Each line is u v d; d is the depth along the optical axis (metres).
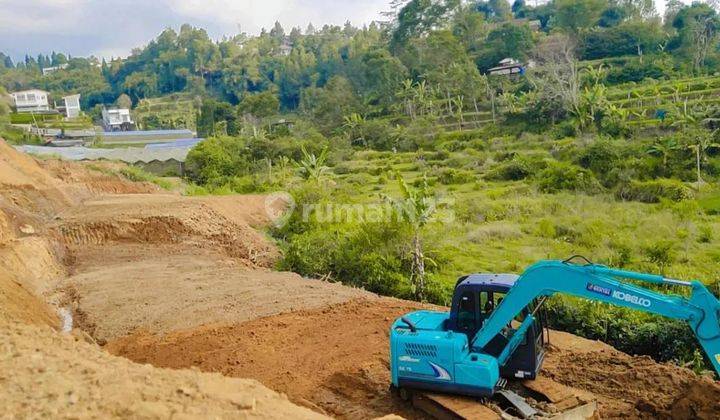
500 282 9.77
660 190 37.78
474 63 92.81
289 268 25.50
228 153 61.59
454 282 22.48
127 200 32.44
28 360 7.93
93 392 6.89
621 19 103.56
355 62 124.00
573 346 13.38
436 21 108.56
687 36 80.06
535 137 60.47
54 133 86.81
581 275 8.52
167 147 70.50
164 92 168.88
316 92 108.94
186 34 185.12
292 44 189.12
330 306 16.70
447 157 60.94
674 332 15.71
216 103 97.75
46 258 20.19
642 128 53.50
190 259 22.84
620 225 29.97
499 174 48.03
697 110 54.06
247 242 28.91
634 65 76.25
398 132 72.56
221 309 16.45
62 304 17.34
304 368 12.49
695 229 28.36
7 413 6.15
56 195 29.59
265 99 94.94
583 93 62.94
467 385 9.34
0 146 32.19
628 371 11.49
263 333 14.52
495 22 136.88
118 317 15.85
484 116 74.88
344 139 73.31
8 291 13.91
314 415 7.49
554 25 109.56
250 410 7.02
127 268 21.05
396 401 10.47
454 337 9.50
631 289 8.15
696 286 7.71
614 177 41.22
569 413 9.08
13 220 21.47
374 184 51.69
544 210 35.12
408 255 23.80
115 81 189.75
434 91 81.75
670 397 10.41
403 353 9.81
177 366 12.80
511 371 9.78
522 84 79.56
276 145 64.56
